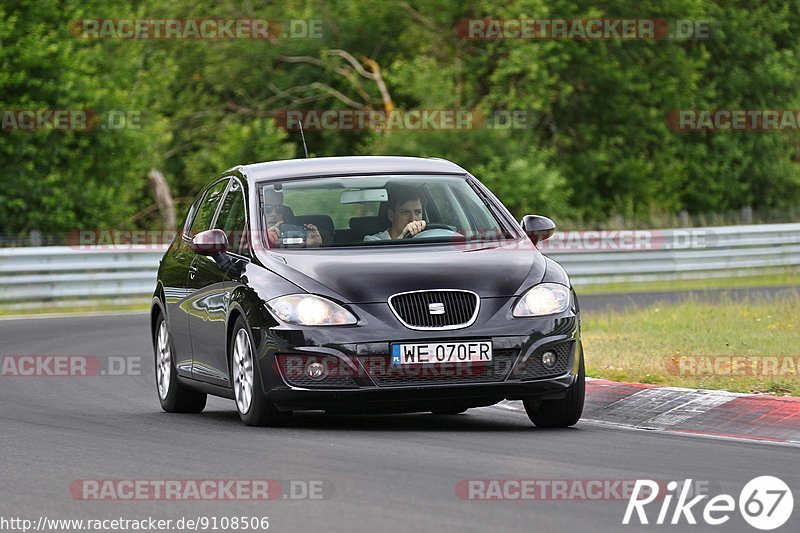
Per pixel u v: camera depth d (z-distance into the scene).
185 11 106.12
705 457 22.62
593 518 17.36
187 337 30.28
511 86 96.44
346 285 25.62
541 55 98.19
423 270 25.81
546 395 25.78
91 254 68.56
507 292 25.78
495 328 25.34
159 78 97.31
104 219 86.62
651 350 38.38
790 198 116.44
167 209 104.12
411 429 26.66
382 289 25.47
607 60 103.75
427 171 29.62
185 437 25.31
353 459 22.17
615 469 21.19
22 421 28.69
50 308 67.06
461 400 25.66
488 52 99.50
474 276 25.83
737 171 112.81
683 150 110.62
